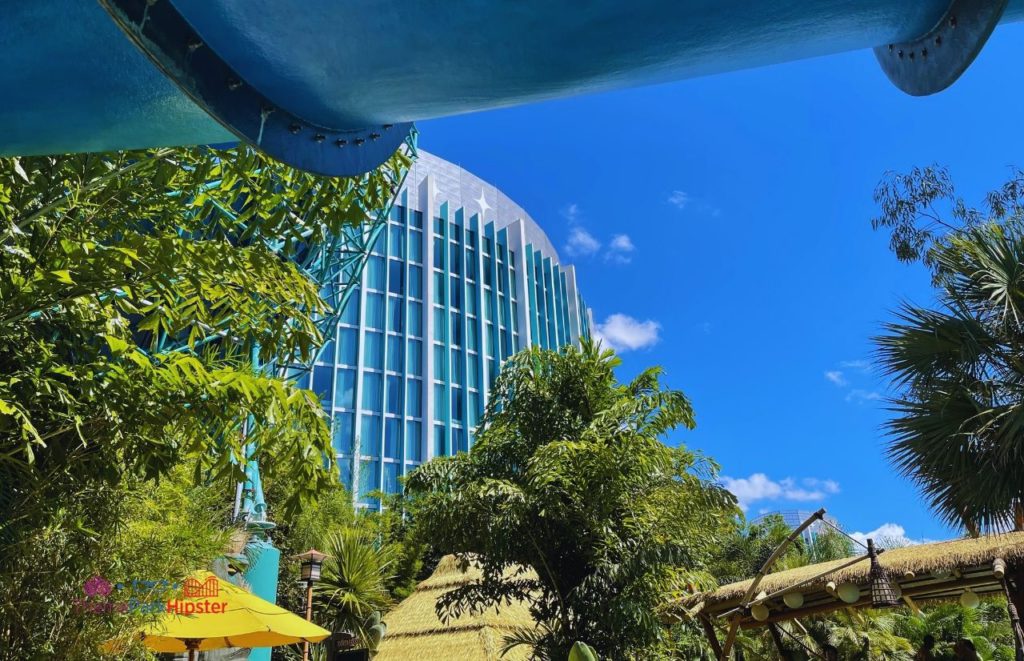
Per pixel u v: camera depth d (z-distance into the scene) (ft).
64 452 13.16
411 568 66.49
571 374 34.30
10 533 12.53
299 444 15.44
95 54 6.14
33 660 12.51
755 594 32.81
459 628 34.65
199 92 6.01
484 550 30.04
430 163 155.53
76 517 13.25
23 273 13.16
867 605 32.58
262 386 14.34
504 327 155.12
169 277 13.79
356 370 126.82
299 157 7.37
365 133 8.45
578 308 184.34
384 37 5.94
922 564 27.48
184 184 16.26
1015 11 5.76
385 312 134.51
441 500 29.91
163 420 13.55
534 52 6.23
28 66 6.13
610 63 6.52
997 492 19.85
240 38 5.99
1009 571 25.90
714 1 5.65
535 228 176.45
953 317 21.89
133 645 15.72
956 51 5.92
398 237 143.33
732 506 30.12
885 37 6.57
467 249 153.79
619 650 26.84
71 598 13.12
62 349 14.21
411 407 131.64
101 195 14.80
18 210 13.10
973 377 21.33
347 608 45.14
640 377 34.17
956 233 23.27
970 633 54.34
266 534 40.37
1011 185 37.55
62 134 7.21
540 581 30.48
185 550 15.87
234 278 15.15
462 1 5.52
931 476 21.70
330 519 59.67
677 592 31.76
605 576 27.71
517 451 33.14
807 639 45.83
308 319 16.85
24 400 12.52
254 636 28.22
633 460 29.12
